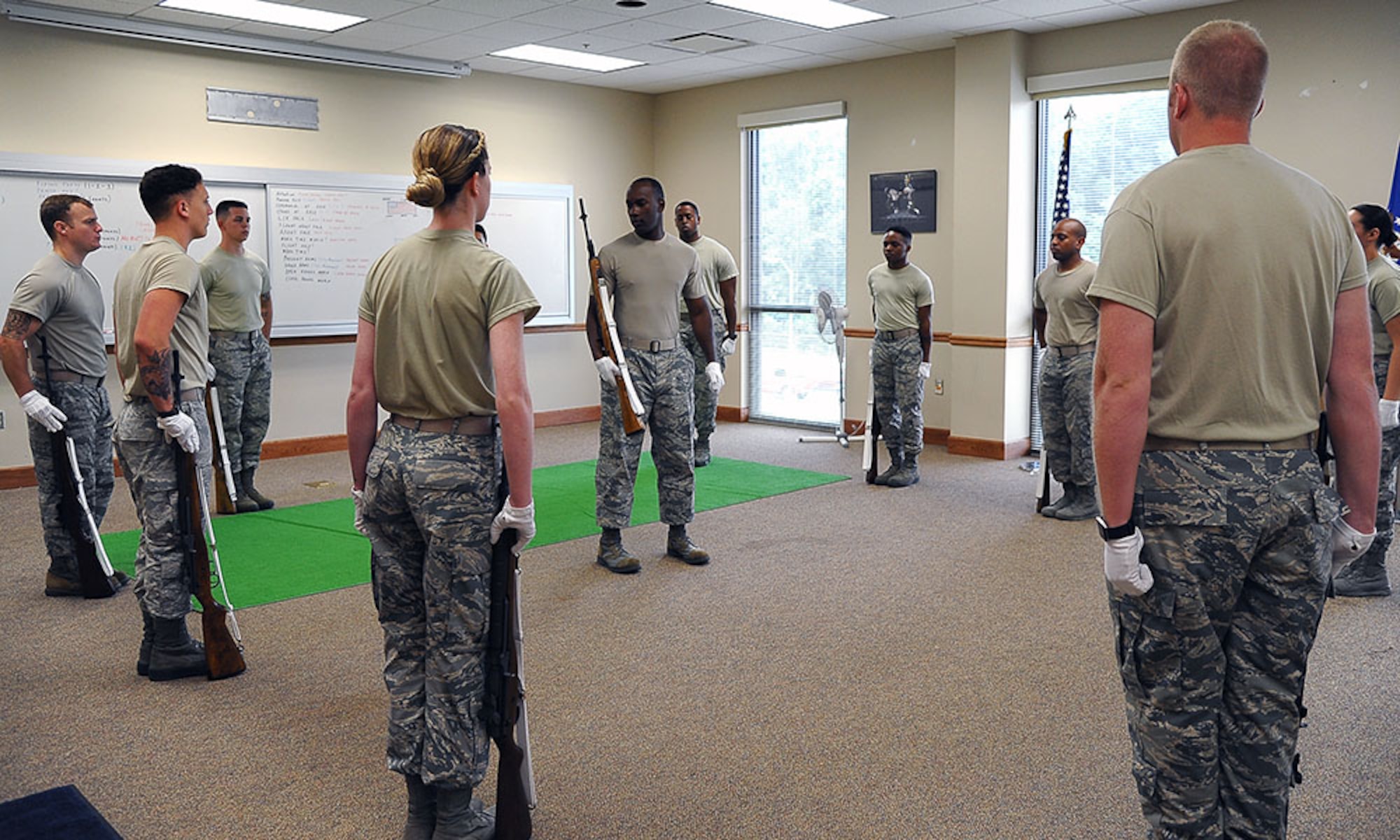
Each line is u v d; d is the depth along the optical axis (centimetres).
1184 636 178
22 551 503
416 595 231
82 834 238
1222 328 171
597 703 320
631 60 811
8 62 629
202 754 287
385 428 231
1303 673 182
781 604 415
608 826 248
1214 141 179
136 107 680
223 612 341
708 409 705
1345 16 589
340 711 316
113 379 685
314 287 764
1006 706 315
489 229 854
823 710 313
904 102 794
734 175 916
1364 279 183
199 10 644
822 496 619
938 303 793
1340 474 186
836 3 634
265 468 719
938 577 452
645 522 553
